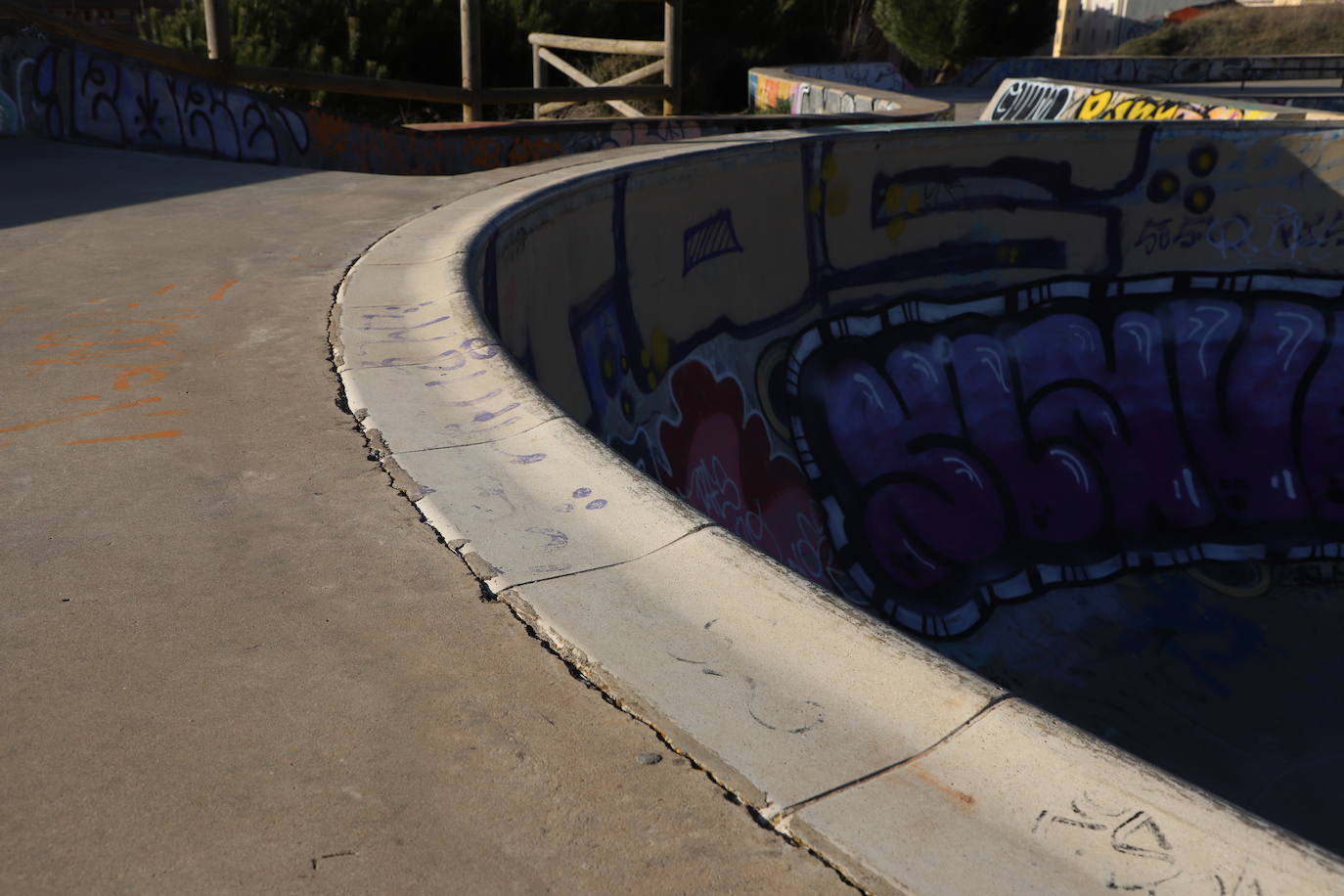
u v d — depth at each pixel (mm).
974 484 14250
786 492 12484
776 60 28234
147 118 10938
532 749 2020
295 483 3240
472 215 7348
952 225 14930
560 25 24547
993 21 35188
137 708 2117
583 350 8930
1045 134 15008
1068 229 15555
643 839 1781
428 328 4855
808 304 13633
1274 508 15156
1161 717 12531
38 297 5551
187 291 5691
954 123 14742
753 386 12500
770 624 2430
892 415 14094
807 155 13078
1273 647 13617
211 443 3559
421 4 21672
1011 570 13898
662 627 2453
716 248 11734
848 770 1957
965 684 2150
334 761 1972
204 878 1671
